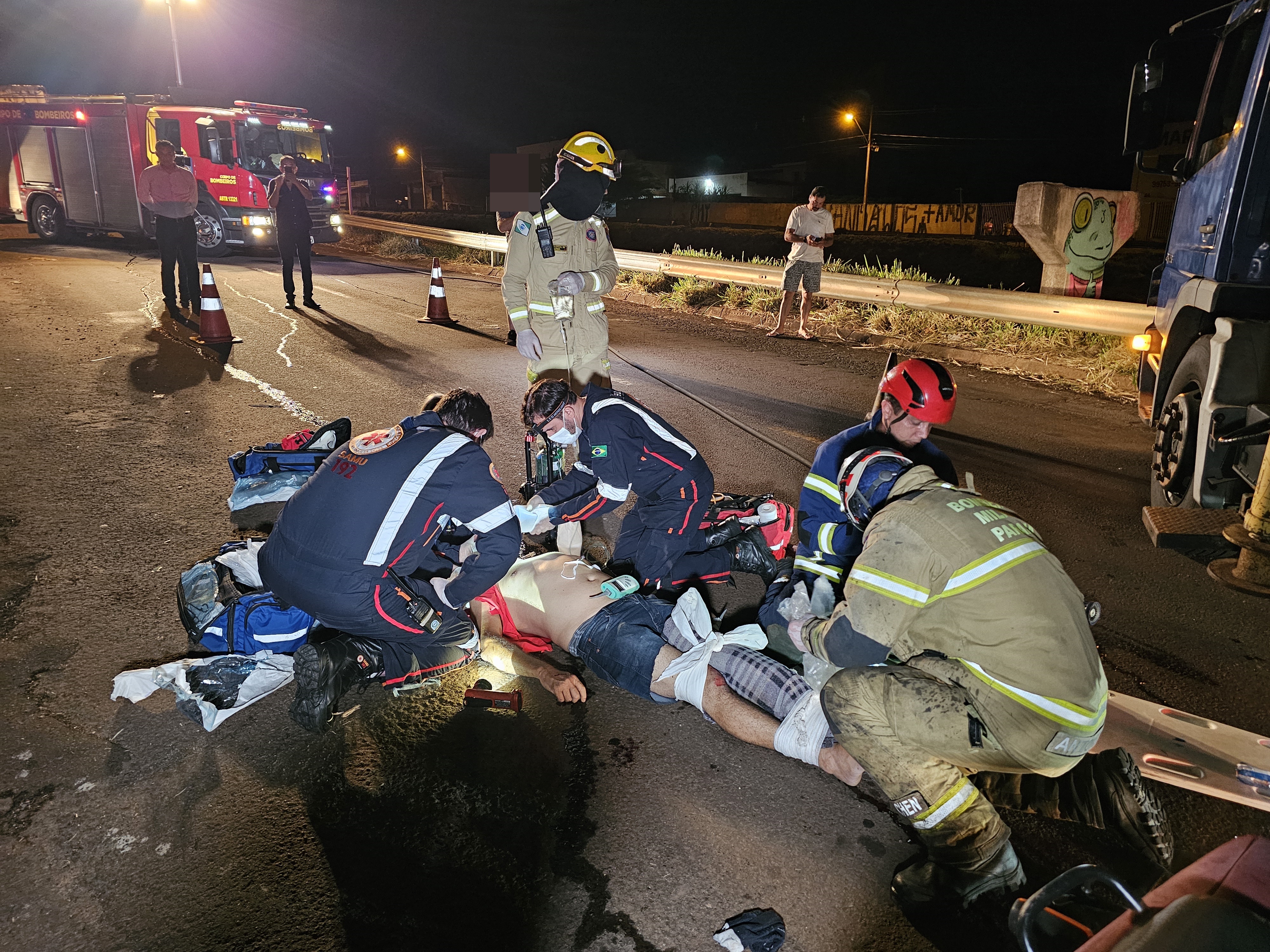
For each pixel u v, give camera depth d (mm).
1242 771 2750
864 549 2244
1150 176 23484
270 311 10547
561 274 4480
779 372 8391
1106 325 8180
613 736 3045
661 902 2350
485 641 3439
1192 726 2975
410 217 32719
